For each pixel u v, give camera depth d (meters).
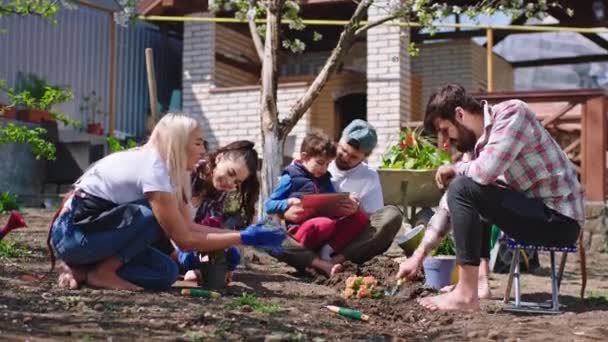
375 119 11.93
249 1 7.70
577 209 4.34
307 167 5.66
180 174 4.29
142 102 14.00
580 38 14.16
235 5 8.56
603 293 5.66
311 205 5.46
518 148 4.19
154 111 6.59
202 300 4.14
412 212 6.50
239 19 7.84
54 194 11.51
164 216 4.18
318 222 5.48
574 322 4.07
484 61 13.71
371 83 11.97
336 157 5.87
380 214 5.68
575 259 8.18
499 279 6.26
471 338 3.74
